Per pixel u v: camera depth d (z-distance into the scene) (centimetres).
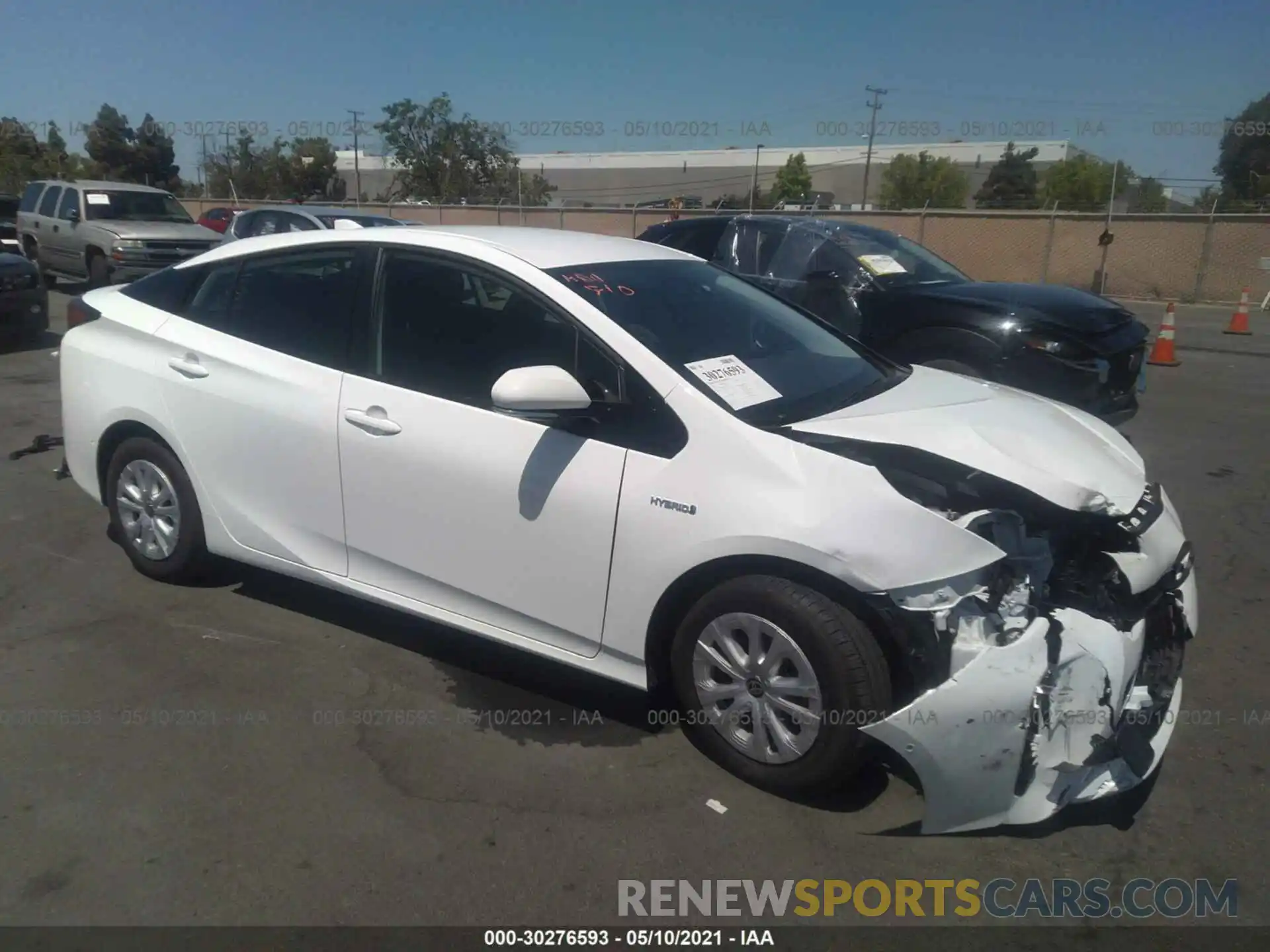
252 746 346
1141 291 2378
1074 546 335
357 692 384
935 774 285
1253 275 2252
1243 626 456
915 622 286
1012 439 343
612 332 344
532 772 335
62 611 445
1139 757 309
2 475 638
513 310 365
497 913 273
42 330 1124
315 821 307
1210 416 891
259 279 430
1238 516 611
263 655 411
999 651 283
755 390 344
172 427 440
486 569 362
